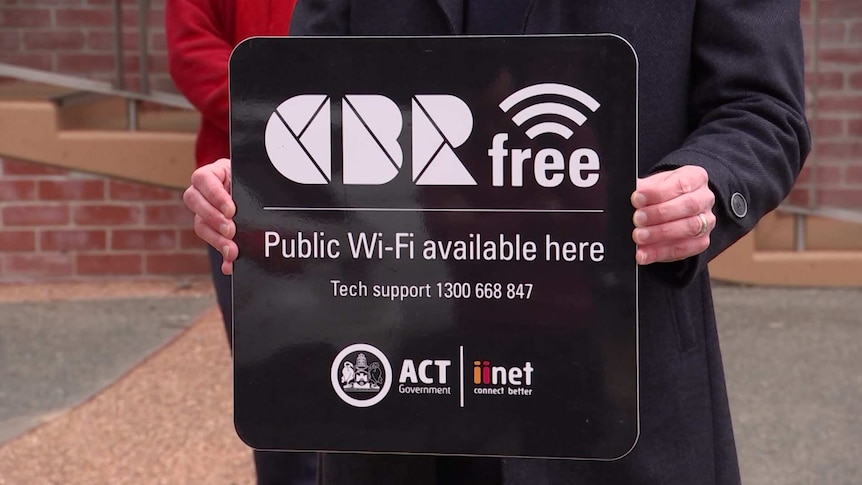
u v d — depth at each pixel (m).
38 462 3.72
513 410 1.46
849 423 4.07
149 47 6.02
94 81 6.02
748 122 1.59
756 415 4.16
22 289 6.10
